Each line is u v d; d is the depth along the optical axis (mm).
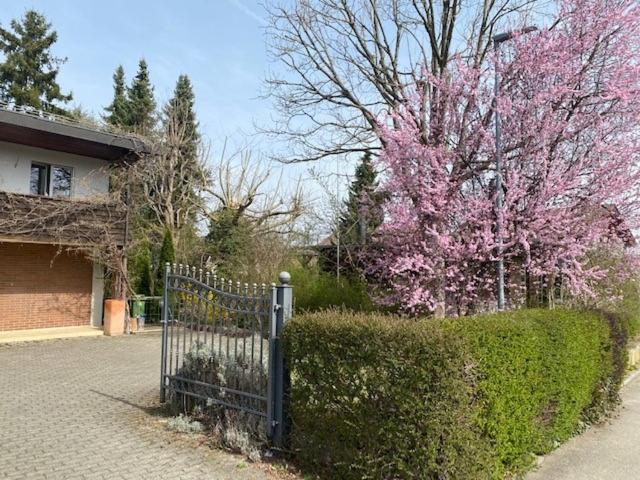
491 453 3965
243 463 4480
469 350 3674
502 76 9258
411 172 9055
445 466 3504
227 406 5250
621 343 7824
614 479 4586
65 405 6594
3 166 13828
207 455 4680
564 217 8312
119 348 12234
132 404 6645
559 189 8117
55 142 14016
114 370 9352
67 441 5066
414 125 9383
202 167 24375
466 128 9547
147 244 19328
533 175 8586
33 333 14133
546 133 8320
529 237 8461
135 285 17844
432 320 4098
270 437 4742
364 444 3916
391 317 4277
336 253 18312
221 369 5379
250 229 21969
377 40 13914
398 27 13633
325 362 4234
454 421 3529
